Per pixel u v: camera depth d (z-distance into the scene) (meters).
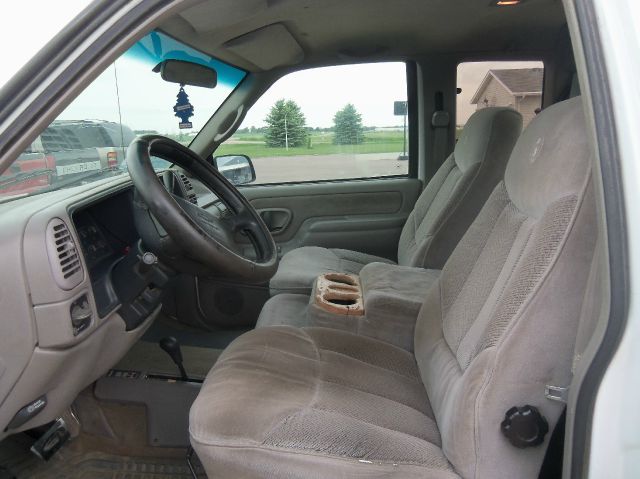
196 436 1.23
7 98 0.88
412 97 3.30
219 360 1.60
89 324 1.42
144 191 1.47
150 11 0.91
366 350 1.73
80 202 1.55
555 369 1.03
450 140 3.31
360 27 2.67
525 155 1.34
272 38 2.59
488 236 1.48
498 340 1.06
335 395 1.40
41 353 1.31
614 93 0.79
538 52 3.18
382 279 2.15
